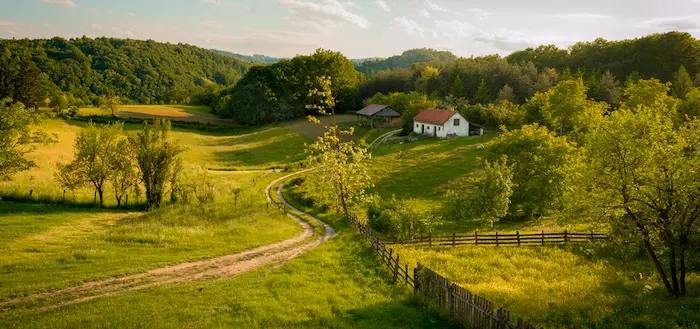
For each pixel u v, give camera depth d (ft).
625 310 58.29
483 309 48.55
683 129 67.10
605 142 67.15
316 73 486.38
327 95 164.14
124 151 150.92
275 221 137.90
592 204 68.85
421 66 595.47
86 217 122.83
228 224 125.59
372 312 58.13
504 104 367.25
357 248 98.78
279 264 86.99
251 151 319.68
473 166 227.20
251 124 443.73
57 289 66.49
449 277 82.53
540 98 285.23
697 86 385.09
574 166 74.84
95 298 63.52
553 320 55.11
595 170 68.44
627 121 67.72
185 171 211.61
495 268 90.74
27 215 115.75
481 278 82.69
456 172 221.87
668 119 67.82
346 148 163.63
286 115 448.65
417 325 53.52
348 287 70.38
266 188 218.59
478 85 476.13
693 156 64.64
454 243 112.47
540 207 152.66
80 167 145.28
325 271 80.07
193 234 107.76
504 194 136.15
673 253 65.36
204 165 270.87
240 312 57.11
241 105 456.45
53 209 129.18
